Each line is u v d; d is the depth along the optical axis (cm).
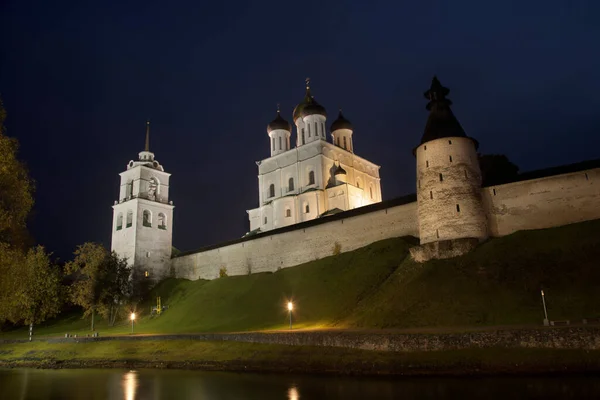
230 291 5769
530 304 2956
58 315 7075
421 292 3484
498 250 3625
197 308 5656
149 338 4222
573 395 1900
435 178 4144
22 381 3116
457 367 2491
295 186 7950
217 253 6869
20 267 2872
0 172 2703
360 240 5181
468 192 4022
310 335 3231
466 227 3919
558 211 3816
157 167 8256
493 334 2572
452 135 4203
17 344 5038
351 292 4319
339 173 7700
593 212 3675
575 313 2745
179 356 3691
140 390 2592
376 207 5209
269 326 4312
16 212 2875
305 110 8281
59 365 4034
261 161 8550
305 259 5650
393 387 2267
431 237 4056
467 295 3250
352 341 3000
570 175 3838
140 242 7462
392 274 4150
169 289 6969
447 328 2958
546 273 3162
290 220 7594
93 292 6084
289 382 2592
